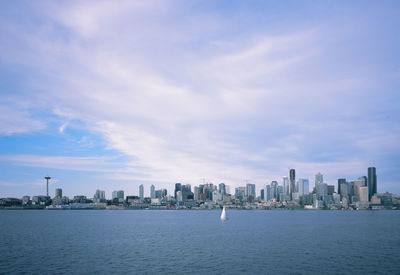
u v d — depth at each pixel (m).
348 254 108.38
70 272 82.38
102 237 162.12
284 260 97.69
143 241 145.00
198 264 91.81
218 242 141.12
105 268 86.69
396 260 98.19
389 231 198.00
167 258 100.94
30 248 122.56
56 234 177.88
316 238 157.12
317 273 81.81
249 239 152.62
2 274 80.56
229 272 82.44
